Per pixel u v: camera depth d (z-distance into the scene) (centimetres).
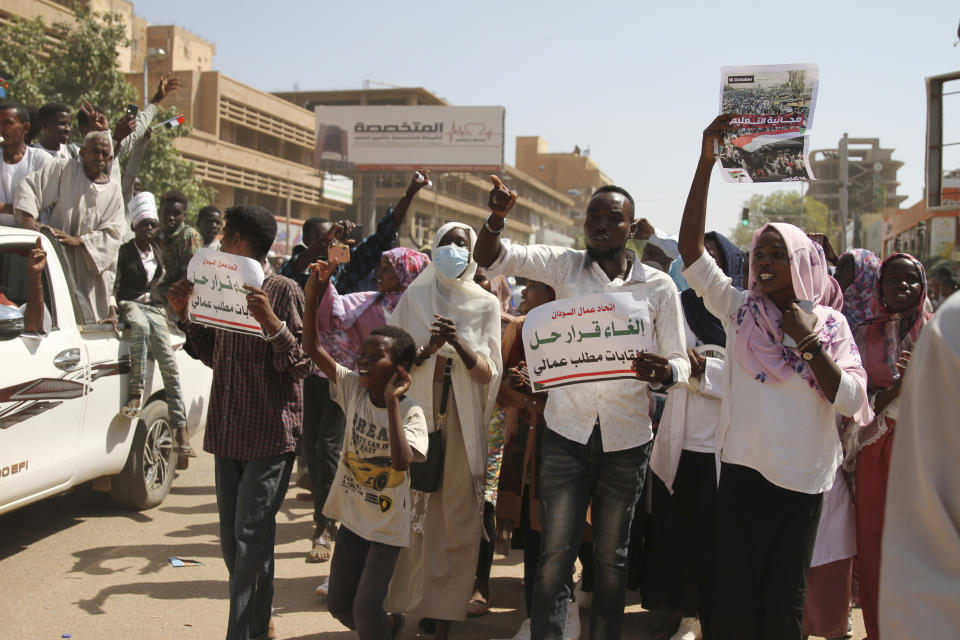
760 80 316
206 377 698
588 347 333
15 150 616
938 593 124
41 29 2427
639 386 346
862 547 372
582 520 342
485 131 5347
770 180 318
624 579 348
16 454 447
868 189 7819
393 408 326
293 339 352
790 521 299
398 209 572
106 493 653
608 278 355
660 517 418
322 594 450
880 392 394
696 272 327
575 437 343
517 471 431
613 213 350
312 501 677
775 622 300
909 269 399
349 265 574
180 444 623
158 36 5356
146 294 619
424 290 430
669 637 419
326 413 505
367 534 336
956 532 125
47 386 474
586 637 418
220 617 423
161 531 564
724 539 309
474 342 414
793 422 296
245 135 5269
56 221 579
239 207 367
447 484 401
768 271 306
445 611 391
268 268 583
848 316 477
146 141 726
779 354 299
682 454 408
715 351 411
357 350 509
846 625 383
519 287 764
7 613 420
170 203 649
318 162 5425
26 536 543
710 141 319
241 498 352
